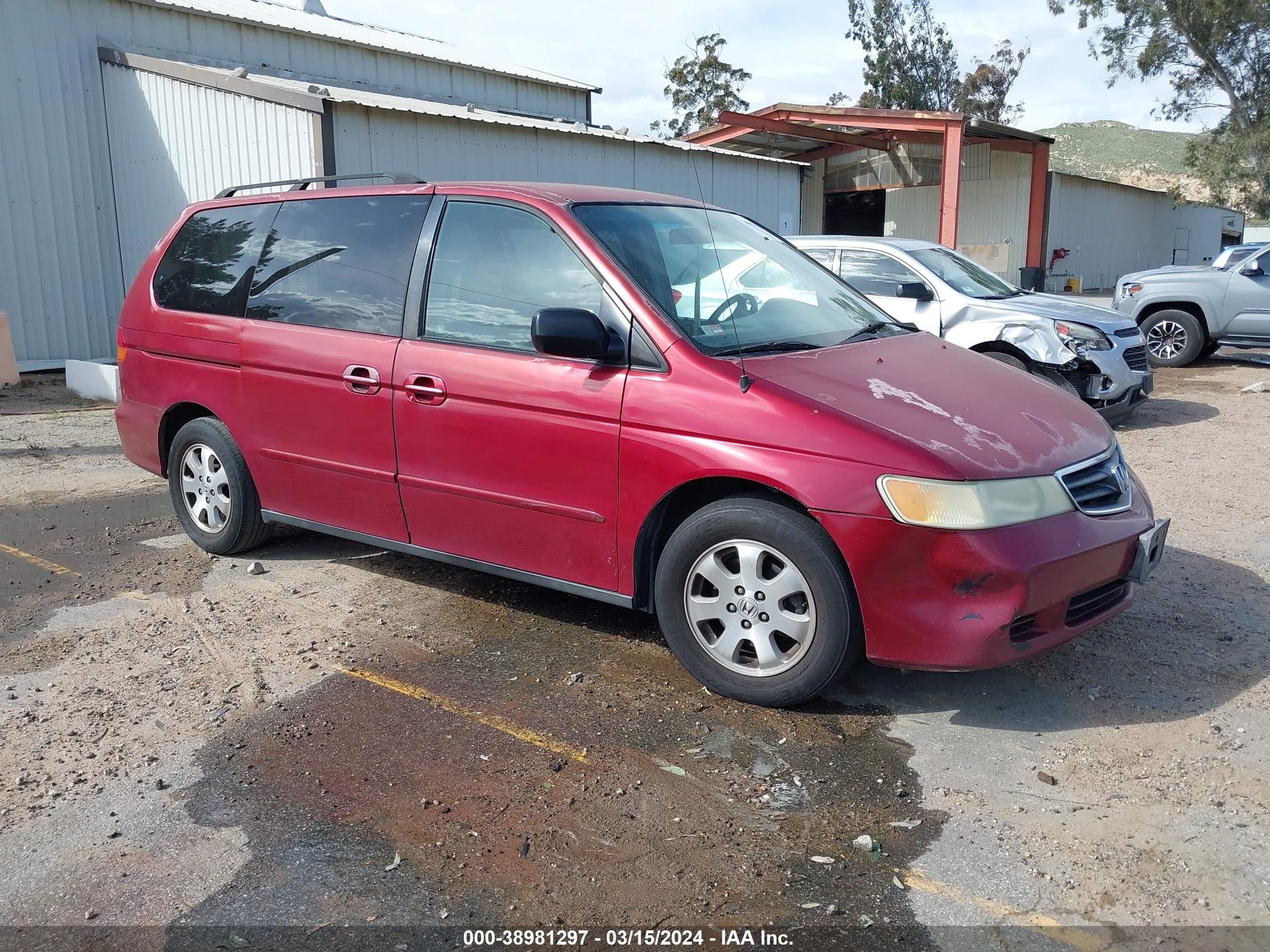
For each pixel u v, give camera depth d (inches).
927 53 2085.4
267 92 474.3
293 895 105.7
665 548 150.3
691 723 142.3
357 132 474.3
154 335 215.5
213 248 209.5
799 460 134.6
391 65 705.6
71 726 141.6
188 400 209.0
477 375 161.6
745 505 140.6
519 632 174.2
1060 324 336.5
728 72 1665.8
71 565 211.5
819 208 1163.9
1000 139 1031.6
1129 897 105.2
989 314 340.2
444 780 127.7
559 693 151.4
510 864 110.8
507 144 548.7
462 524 169.3
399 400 171.3
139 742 137.4
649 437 145.2
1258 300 497.4
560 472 154.6
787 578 139.2
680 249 168.6
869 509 130.5
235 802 122.9
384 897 105.3
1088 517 139.7
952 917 102.5
